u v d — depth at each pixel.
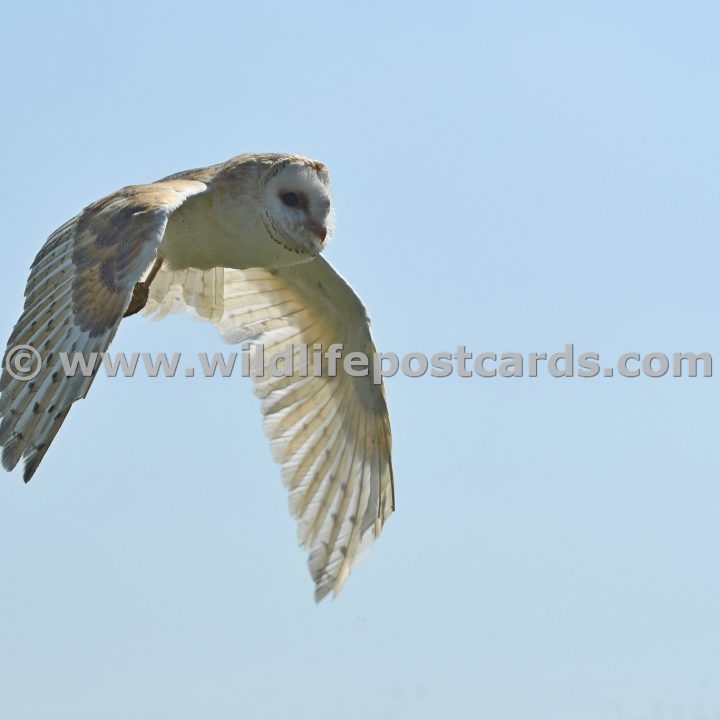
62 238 12.87
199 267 14.43
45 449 11.95
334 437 15.37
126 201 12.80
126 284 12.29
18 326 12.62
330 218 14.57
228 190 14.03
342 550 15.36
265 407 15.27
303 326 15.25
